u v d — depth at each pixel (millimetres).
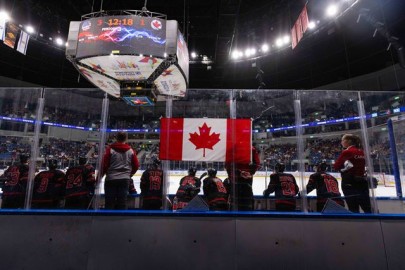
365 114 3602
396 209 4129
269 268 2762
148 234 2820
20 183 3363
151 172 3527
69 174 3330
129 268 2754
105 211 2863
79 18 11406
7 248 2760
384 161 4184
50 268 2740
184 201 3609
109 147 3344
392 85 12891
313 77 16875
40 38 12406
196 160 3223
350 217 2859
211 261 2773
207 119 3297
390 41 9875
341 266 2764
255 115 3678
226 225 2850
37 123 3484
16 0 10273
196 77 18062
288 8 10945
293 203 3281
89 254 2777
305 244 2807
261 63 16516
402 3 10648
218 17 10039
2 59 14703
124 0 9641
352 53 14555
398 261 2779
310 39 13062
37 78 16703
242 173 3240
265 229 2842
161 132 3299
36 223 2822
